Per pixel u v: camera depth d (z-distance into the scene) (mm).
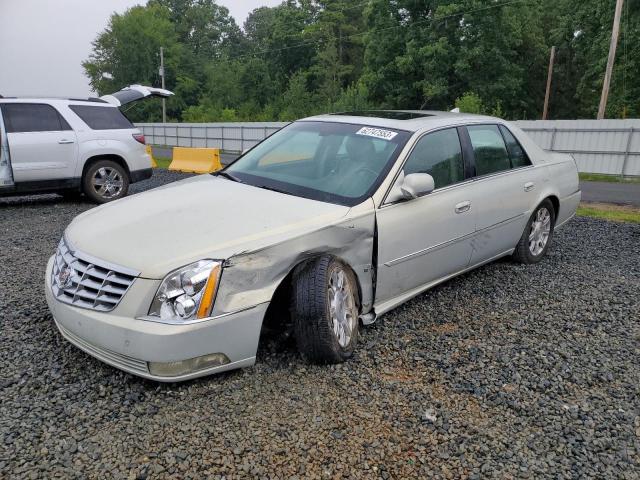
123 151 9664
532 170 5496
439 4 39156
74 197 10156
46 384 3125
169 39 70875
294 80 54344
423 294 4859
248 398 3039
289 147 4523
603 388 3340
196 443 2650
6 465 2457
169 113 69750
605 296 4965
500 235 5098
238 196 3766
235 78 66500
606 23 34688
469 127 4863
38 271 5301
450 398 3148
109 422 2791
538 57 48062
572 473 2564
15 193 8719
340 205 3641
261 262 3086
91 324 2975
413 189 3830
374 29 42688
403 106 42438
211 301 2920
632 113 33906
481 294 4898
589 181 18344
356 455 2619
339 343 3428
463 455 2662
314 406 2996
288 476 2455
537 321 4328
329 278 3328
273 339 3695
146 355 2842
